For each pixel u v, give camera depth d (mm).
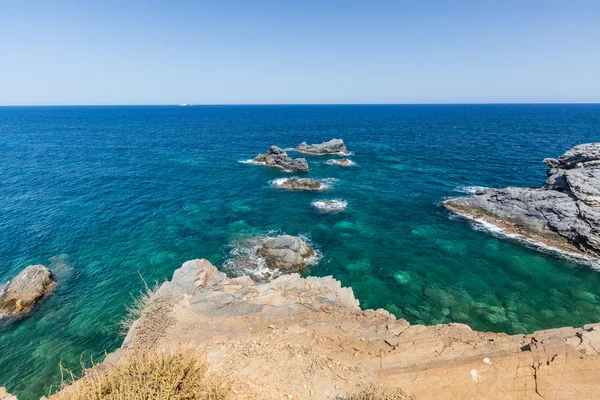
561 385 9664
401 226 34688
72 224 34406
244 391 10562
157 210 38938
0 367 17703
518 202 34188
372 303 22688
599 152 33188
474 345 12016
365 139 97375
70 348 18906
